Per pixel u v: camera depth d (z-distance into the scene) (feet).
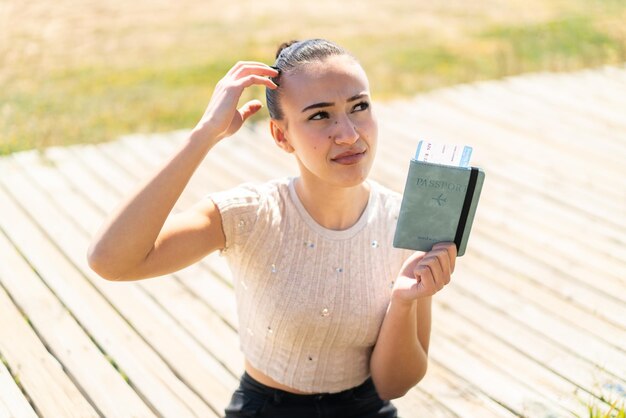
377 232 6.97
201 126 6.28
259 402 7.29
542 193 14.92
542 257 12.52
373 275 6.90
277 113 6.57
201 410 8.99
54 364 9.65
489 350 10.19
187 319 10.79
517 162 16.42
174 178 6.15
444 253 6.23
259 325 7.03
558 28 27.66
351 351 7.10
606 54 24.67
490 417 8.98
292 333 6.85
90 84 22.02
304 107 6.25
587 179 15.61
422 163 6.08
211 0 31.68
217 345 10.24
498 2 31.99
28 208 14.10
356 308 6.81
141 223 6.04
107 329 10.47
